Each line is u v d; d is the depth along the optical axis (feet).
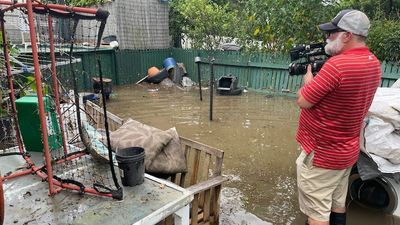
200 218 8.52
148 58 34.47
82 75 26.53
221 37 33.17
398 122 8.60
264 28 23.61
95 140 8.69
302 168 7.65
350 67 6.31
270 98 26.86
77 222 5.71
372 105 8.84
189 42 36.81
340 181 7.72
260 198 10.84
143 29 33.73
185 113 22.06
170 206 6.28
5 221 5.74
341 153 7.04
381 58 22.22
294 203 10.53
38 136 8.43
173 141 9.19
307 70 8.20
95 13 6.11
